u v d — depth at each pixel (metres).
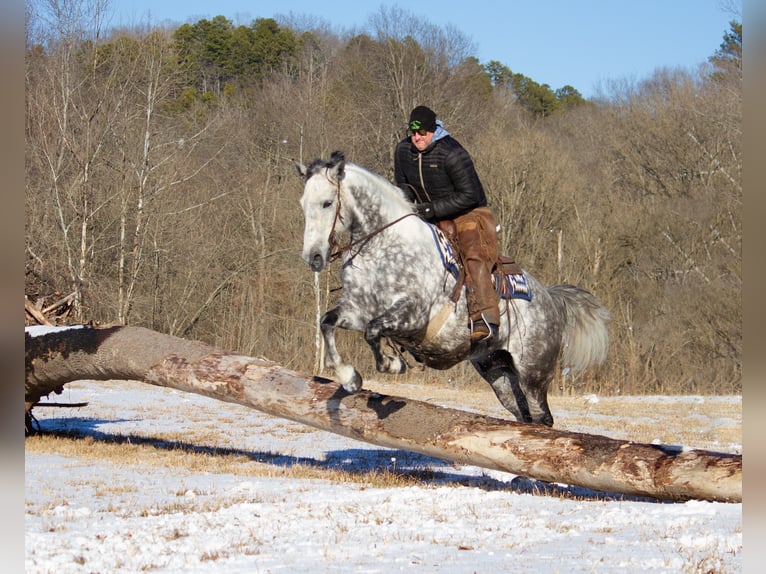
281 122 41.97
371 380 34.16
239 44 60.75
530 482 10.30
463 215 9.30
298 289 36.94
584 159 44.28
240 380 11.09
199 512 8.02
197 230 36.62
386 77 42.56
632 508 8.23
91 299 32.19
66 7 31.94
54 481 9.75
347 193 8.57
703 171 39.19
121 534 6.94
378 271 8.64
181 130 38.94
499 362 10.50
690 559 5.97
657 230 36.75
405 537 6.91
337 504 8.42
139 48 33.62
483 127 42.12
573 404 26.98
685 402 28.42
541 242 36.53
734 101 39.44
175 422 17.45
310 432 16.45
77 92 32.75
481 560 6.10
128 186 33.34
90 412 18.75
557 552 6.34
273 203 37.94
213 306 36.88
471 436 9.41
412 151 9.17
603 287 35.53
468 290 9.01
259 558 6.19
